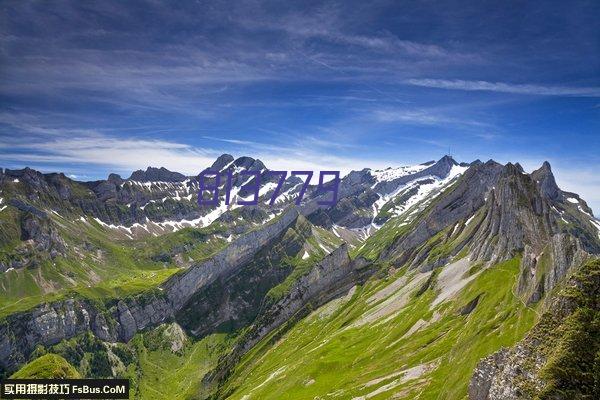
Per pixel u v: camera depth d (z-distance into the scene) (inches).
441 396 5728.3
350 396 7308.1
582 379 3361.2
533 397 3400.6
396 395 6461.6
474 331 6811.0
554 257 6707.7
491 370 4170.8
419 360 7568.9
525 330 5871.1
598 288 3818.9
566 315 3789.4
